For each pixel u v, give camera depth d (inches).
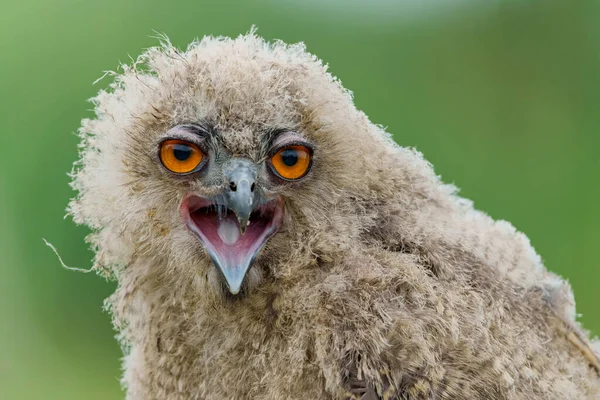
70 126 792.3
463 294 326.0
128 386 384.8
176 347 348.2
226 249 329.7
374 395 311.1
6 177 813.2
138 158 345.1
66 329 892.6
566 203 866.1
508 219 850.1
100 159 361.1
